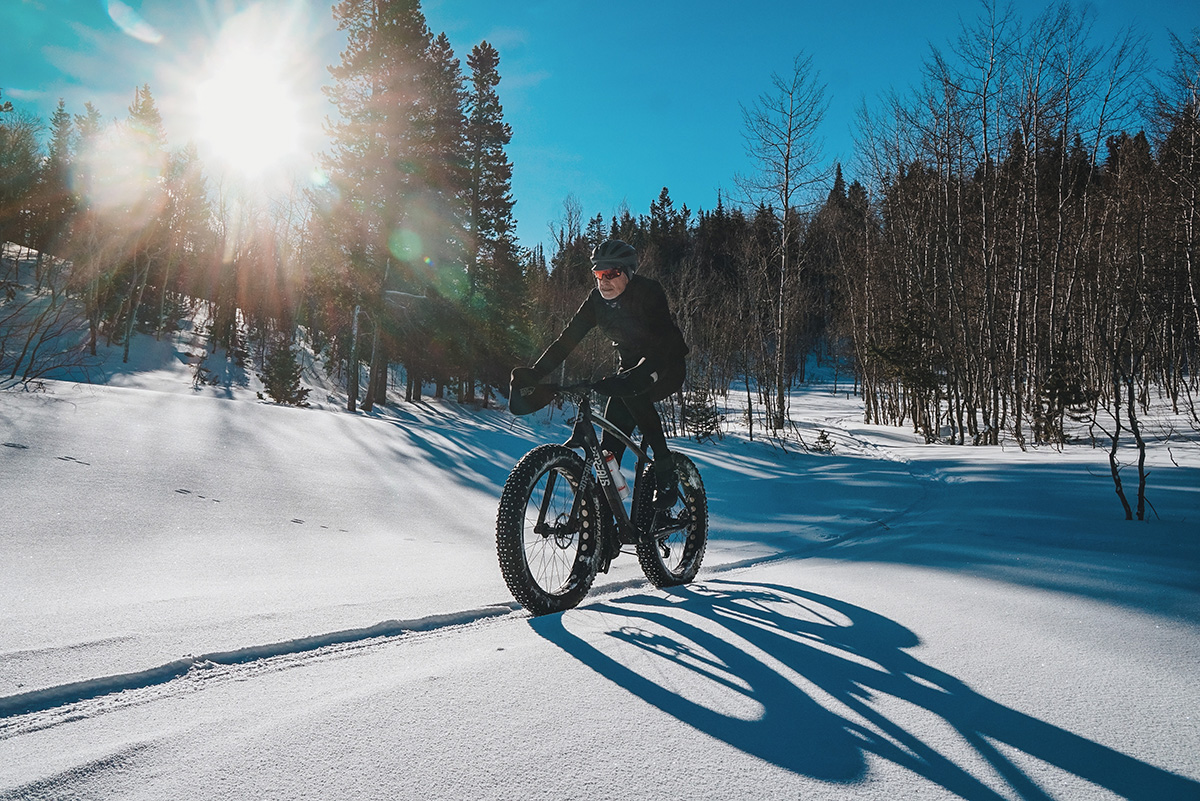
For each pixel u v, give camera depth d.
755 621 2.29
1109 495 5.20
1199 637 2.04
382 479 6.24
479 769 1.22
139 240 36.25
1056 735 1.40
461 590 2.68
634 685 1.66
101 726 1.37
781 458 11.95
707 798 1.14
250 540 3.59
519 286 32.66
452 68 30.19
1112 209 19.97
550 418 26.36
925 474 8.22
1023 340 18.95
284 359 26.89
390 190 26.31
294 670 1.73
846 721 1.47
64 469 4.38
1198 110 17.34
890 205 21.89
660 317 2.92
